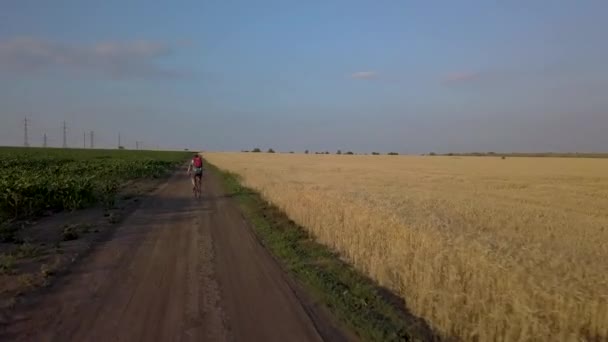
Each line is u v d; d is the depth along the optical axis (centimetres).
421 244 822
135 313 709
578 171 5038
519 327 568
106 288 838
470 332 623
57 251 1133
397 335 644
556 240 940
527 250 724
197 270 985
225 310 732
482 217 1325
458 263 702
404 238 891
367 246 1018
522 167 5903
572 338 537
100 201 2258
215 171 5688
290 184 2367
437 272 723
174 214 1898
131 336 620
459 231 876
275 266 1042
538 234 1052
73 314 700
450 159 8800
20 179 2000
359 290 858
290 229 1566
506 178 3869
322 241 1320
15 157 5516
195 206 2202
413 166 5947
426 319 696
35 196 1848
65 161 5447
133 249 1188
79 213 1870
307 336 635
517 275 590
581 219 1395
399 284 830
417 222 936
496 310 593
